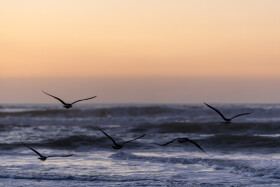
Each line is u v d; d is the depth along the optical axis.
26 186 18.50
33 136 37.78
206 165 23.56
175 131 43.19
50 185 18.69
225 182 19.25
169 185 18.67
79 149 31.50
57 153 29.23
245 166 22.23
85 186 18.52
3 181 19.39
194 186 18.48
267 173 20.70
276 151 29.64
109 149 31.56
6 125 47.28
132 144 33.34
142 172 21.78
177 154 28.64
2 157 26.75
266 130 43.75
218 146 32.38
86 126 47.28
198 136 38.75
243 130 43.91
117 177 20.38
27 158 26.44
